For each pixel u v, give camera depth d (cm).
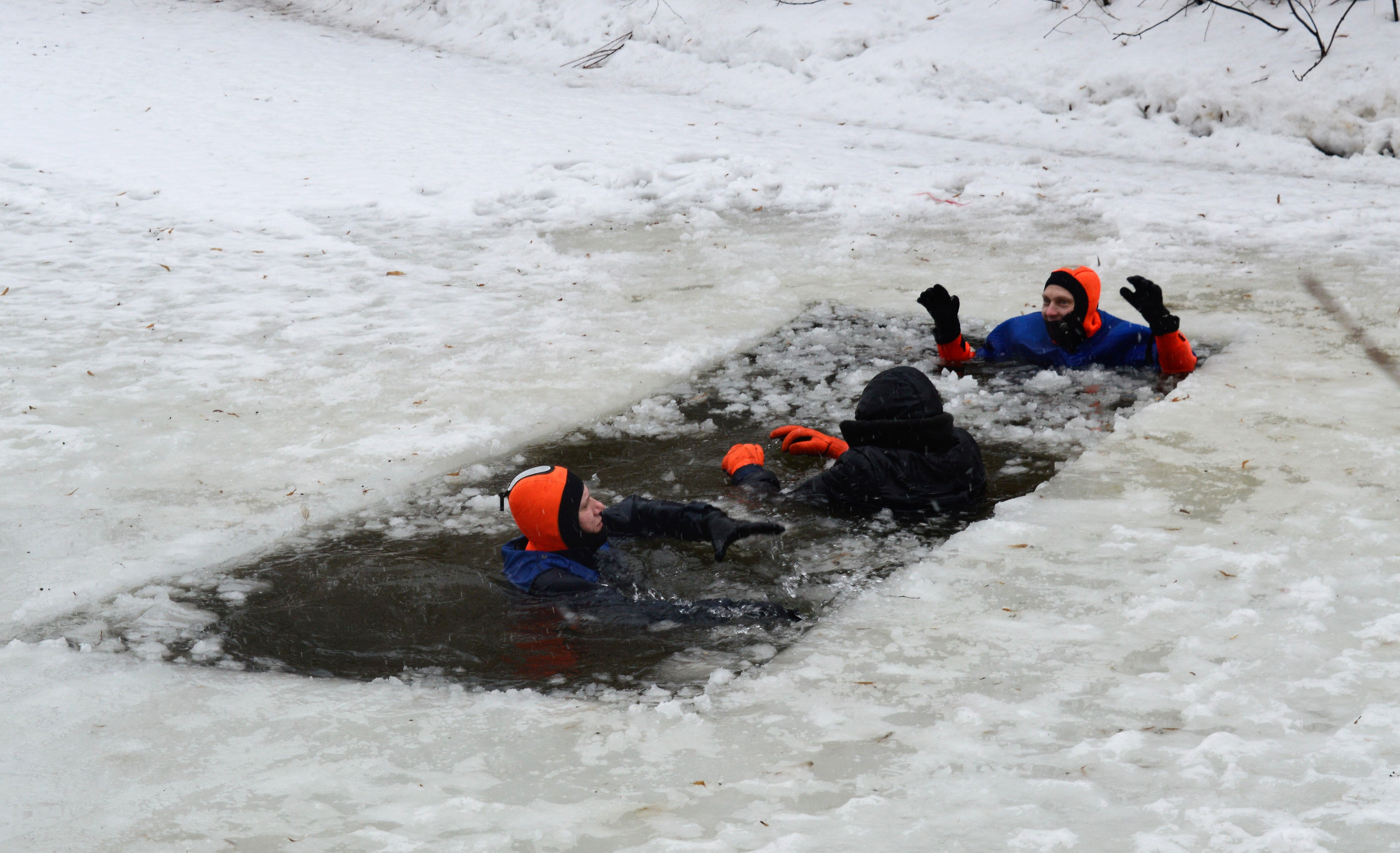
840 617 491
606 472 676
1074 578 514
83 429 755
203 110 1973
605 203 1445
